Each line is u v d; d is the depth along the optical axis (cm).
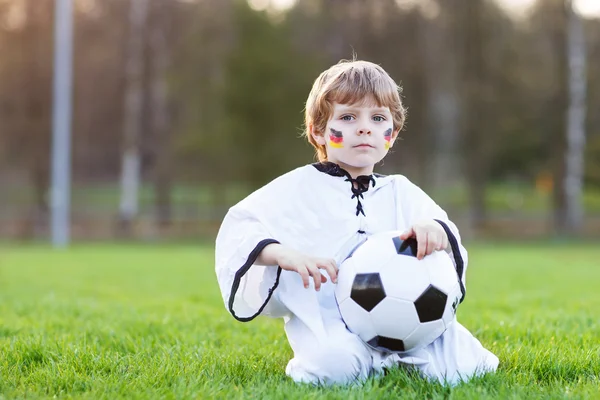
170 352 348
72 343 376
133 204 2456
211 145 2416
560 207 2562
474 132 2538
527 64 2606
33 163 2566
